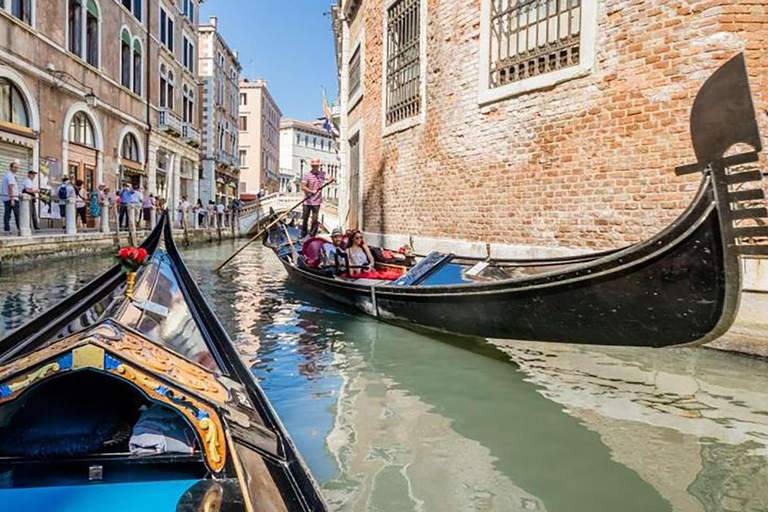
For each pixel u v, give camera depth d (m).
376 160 11.04
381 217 10.69
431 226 8.66
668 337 3.60
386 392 4.06
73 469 1.92
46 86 14.92
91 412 2.11
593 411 3.67
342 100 14.92
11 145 13.59
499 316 4.52
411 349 5.20
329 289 7.54
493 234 7.22
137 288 3.62
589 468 2.88
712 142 3.01
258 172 50.62
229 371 2.92
